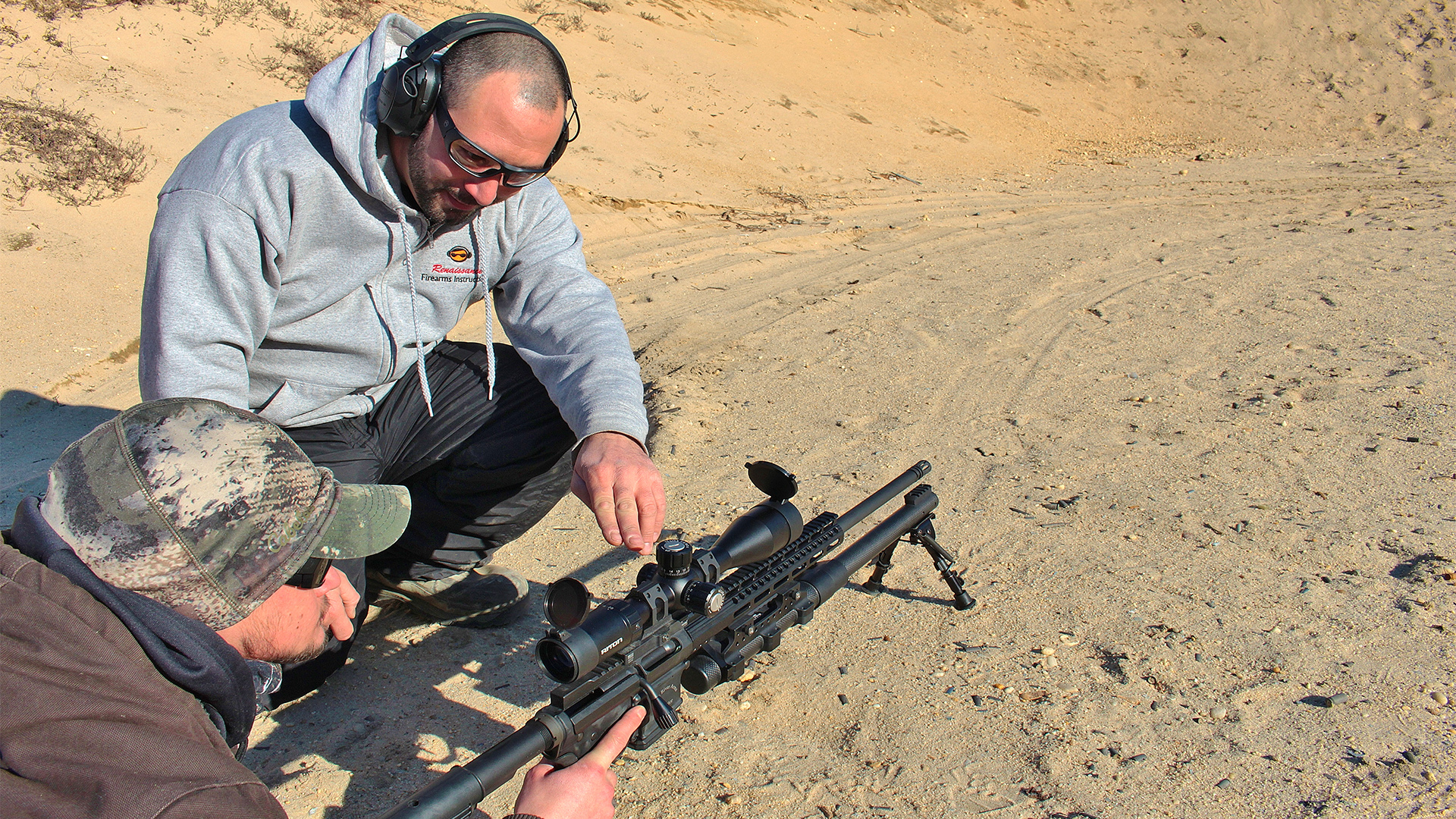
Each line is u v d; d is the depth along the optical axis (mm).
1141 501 3576
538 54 2174
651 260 7707
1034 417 4473
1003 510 3574
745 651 2203
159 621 1285
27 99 7129
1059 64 17547
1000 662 2684
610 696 1765
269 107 2344
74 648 1210
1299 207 9945
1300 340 5332
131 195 6551
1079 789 2213
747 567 2268
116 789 1146
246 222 2184
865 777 2285
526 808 1619
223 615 1337
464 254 2617
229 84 8422
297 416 2529
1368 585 2947
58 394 4785
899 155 12586
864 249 8336
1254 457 3889
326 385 2547
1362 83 17484
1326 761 2254
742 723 2492
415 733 2459
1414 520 3312
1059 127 15328
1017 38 18141
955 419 4496
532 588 3135
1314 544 3199
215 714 1377
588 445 2229
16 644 1194
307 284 2369
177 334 2127
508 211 2686
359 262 2404
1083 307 6246
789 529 2312
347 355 2537
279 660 1583
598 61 12164
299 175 2221
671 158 10516
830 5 16938
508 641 2869
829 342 5684
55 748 1161
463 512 2748
